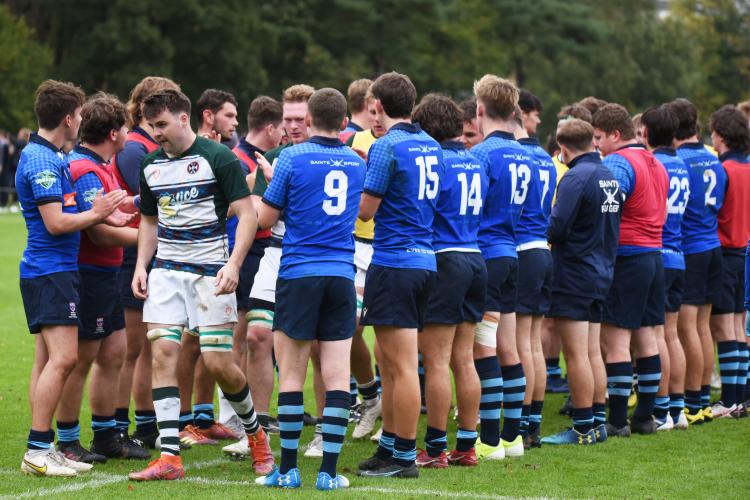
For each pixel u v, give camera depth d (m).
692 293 33.72
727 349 34.81
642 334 31.48
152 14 175.75
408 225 24.77
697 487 24.52
